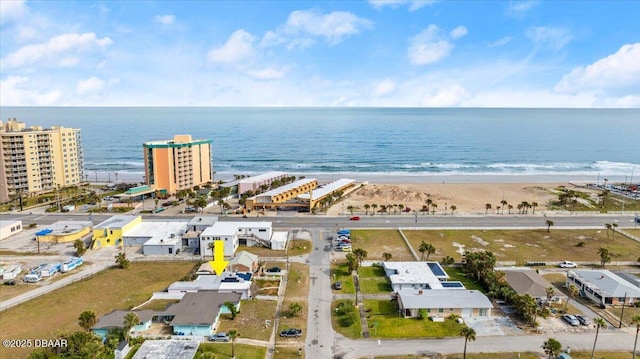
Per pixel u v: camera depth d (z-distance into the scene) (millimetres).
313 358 62938
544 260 104750
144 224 125812
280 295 84625
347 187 189125
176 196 171750
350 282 91438
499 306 80812
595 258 106250
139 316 71875
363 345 66750
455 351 65250
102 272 96375
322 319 75000
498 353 64625
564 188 194625
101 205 160750
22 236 122875
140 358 59094
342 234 121438
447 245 115938
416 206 163250
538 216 147625
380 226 134125
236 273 92812
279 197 158375
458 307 76500
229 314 76125
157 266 100625
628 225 135875
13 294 84125
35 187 177250
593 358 62688
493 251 111188
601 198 171125
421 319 75438
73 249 111500
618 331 71500
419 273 92688
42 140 179500
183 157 184375
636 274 95875
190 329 69125
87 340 59438
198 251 111188
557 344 59656
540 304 80250
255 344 66125
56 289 86750
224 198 174750
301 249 111875
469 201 172750
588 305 81125
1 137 167750
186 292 82438
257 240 114062
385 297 84562
